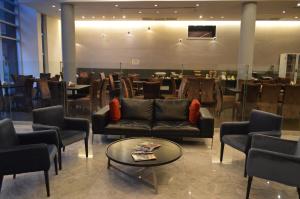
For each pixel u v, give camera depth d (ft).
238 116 18.56
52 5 26.25
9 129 9.16
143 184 9.27
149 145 10.27
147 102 14.73
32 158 8.10
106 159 11.59
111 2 24.22
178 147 10.21
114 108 14.01
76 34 36.50
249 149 8.86
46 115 11.64
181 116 14.38
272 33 34.32
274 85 17.56
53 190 8.77
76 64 21.94
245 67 18.53
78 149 12.89
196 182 9.50
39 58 32.27
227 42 34.99
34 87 19.52
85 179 9.61
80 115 19.35
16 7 31.45
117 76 20.97
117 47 36.29
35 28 31.65
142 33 35.81
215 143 14.12
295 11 27.45
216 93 20.48
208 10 27.50
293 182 7.54
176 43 35.60
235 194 8.71
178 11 28.32
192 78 20.81
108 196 8.42
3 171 7.97
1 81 20.10
